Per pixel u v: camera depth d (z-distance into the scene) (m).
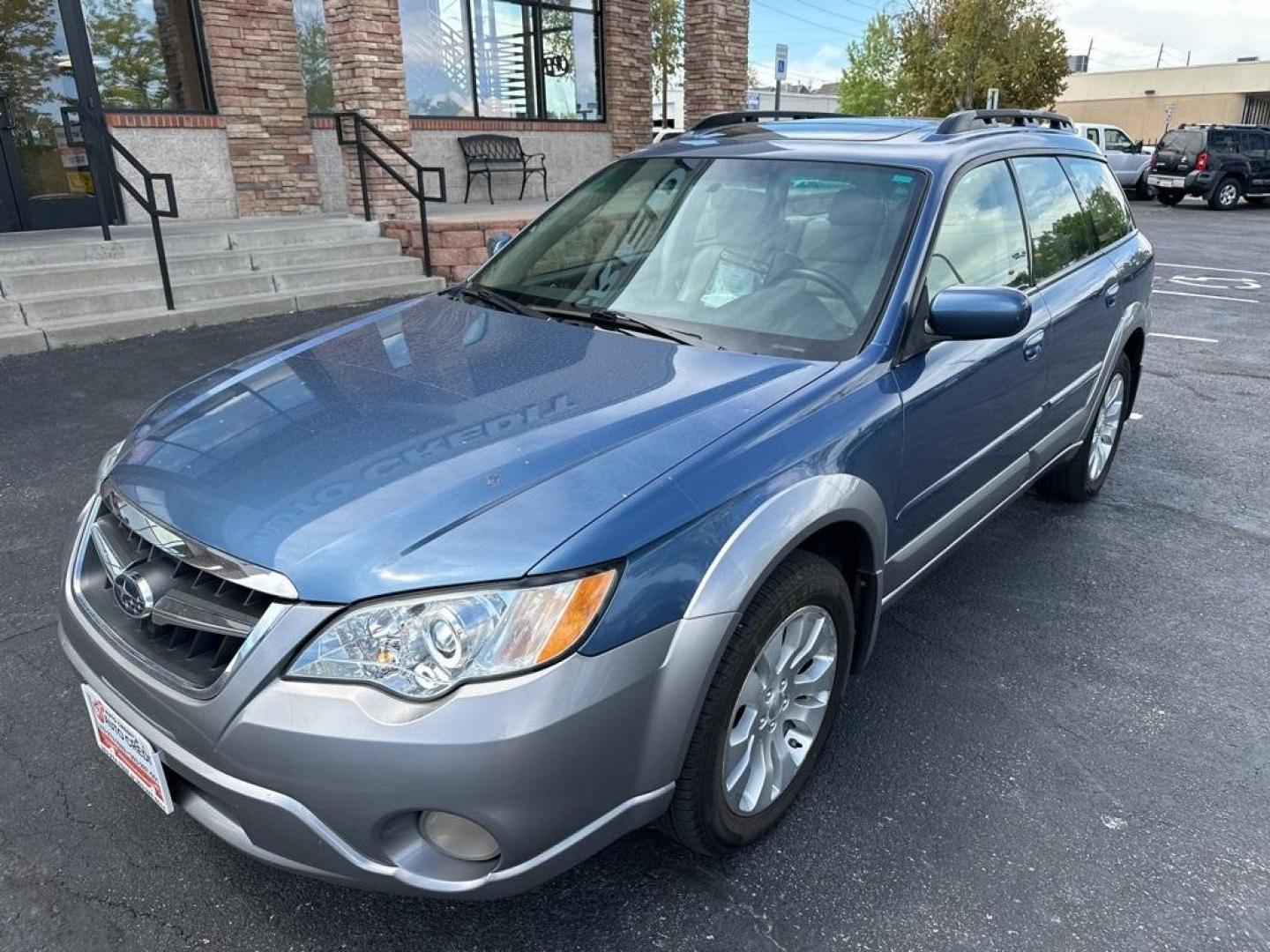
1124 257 4.41
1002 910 2.24
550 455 2.07
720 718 2.09
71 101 9.02
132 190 7.18
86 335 6.83
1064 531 4.43
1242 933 2.20
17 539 3.95
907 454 2.68
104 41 9.37
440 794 1.73
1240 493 4.95
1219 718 3.03
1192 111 48.12
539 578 1.80
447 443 2.13
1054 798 2.64
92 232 8.74
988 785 2.68
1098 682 3.21
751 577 2.04
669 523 1.96
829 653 2.51
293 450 2.16
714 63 13.03
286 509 1.95
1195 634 3.54
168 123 9.78
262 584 1.82
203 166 10.12
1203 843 2.48
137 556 2.08
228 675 1.82
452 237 9.20
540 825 1.80
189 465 2.18
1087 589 3.87
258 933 2.13
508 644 1.76
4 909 2.17
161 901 2.21
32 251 7.42
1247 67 45.69
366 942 2.12
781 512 2.15
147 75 9.75
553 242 3.45
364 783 1.74
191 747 1.87
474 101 12.81
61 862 2.31
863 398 2.51
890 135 3.41
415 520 1.88
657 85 33.31
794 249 2.94
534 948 2.12
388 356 2.70
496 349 2.70
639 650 1.88
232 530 1.93
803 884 2.31
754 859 2.39
